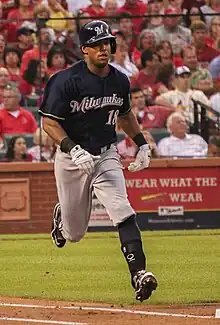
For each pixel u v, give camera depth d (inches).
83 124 947.3
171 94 2249.0
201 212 2121.1
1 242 1903.3
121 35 2271.2
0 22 2247.8
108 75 943.7
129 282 1282.0
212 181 2121.1
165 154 2197.3
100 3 2500.0
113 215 925.8
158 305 1061.1
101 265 1487.5
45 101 935.7
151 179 2108.8
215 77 2274.9
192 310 1011.3
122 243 916.0
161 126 2226.9
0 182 2095.2
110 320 933.2
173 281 1277.1
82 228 1034.7
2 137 2186.3
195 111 2231.8
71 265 1492.4
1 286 1256.2
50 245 1822.1
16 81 2246.6
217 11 2507.4
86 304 1075.3
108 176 940.6
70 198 988.6
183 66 2271.2
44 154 2153.1
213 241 1846.7
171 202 2114.9
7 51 2260.1
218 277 1318.9
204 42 2279.8
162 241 1855.3
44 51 2218.3
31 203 2095.2
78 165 899.4
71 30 2236.7
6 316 973.8
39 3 2464.3
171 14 2256.4
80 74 928.9
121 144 2192.4
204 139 2214.6
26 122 2212.1
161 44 2272.4
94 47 914.7
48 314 987.3
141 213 2112.5
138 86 2261.3
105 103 942.4
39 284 1273.4
